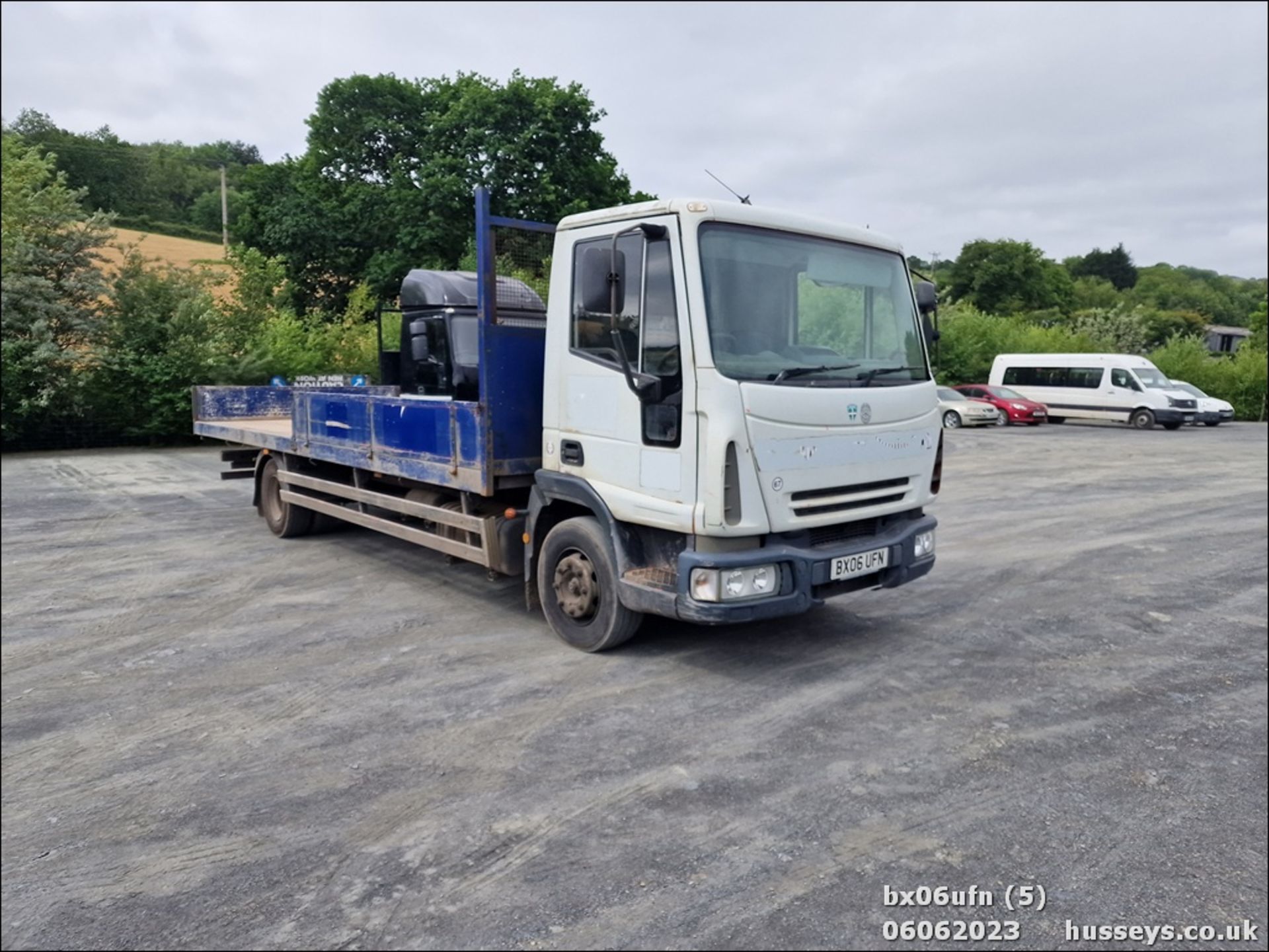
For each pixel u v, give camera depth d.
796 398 4.79
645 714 4.68
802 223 5.13
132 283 20.56
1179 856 3.34
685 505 4.70
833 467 5.01
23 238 18.75
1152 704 4.87
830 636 6.07
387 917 2.96
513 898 3.06
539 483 5.70
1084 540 9.63
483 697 4.94
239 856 3.36
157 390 19.88
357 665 5.51
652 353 4.83
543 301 6.05
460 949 2.79
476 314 7.19
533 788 3.87
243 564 8.35
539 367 5.88
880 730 4.48
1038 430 26.31
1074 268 99.44
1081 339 39.47
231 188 45.22
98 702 4.94
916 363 5.68
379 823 3.58
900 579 5.43
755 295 4.84
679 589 4.76
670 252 4.71
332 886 3.15
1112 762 4.14
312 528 9.58
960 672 5.36
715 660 5.54
